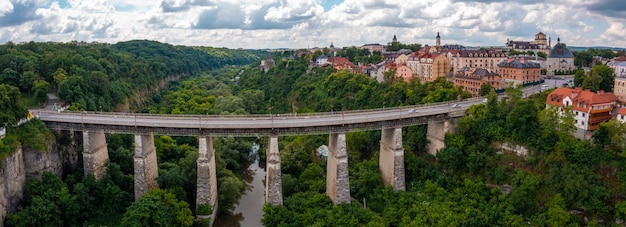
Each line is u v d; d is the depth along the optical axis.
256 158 163.88
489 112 122.38
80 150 119.75
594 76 142.38
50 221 95.44
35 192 99.56
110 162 118.56
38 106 146.12
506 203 105.56
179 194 108.56
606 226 95.19
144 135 108.19
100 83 172.50
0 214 89.81
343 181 110.81
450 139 123.56
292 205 109.50
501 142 117.12
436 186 114.62
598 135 102.69
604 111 115.69
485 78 189.75
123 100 190.25
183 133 106.06
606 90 143.38
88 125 108.06
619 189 96.25
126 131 107.50
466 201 108.06
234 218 114.31
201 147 105.38
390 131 118.06
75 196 100.38
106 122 107.38
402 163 116.56
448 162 120.69
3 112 100.25
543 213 99.50
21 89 153.50
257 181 140.50
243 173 147.62
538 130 110.94
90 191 106.44
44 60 170.00
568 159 104.69
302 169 134.62
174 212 100.06
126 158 122.81
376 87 190.38
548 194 102.62
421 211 103.44
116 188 108.25
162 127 105.56
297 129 107.56
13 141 98.12
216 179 116.25
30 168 102.44
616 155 100.25
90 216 103.81
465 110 128.12
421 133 134.12
